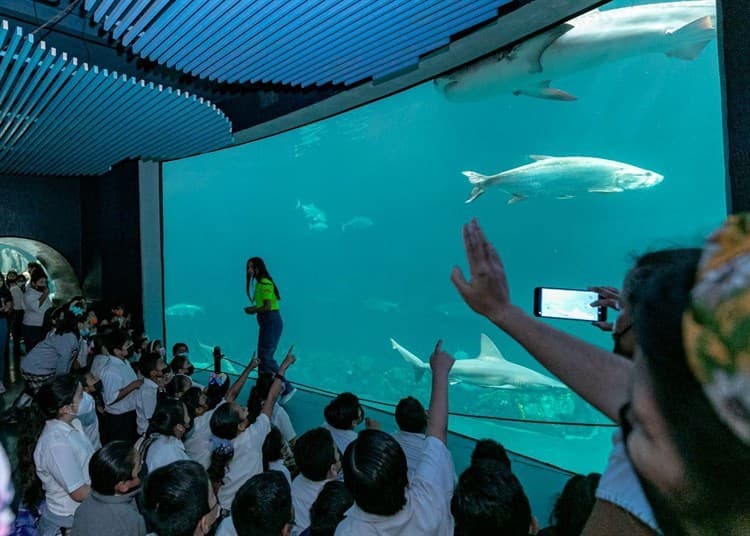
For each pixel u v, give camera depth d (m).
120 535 2.45
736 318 0.41
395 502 2.05
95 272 13.41
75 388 3.28
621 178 11.69
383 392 22.89
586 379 1.05
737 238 0.48
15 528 3.01
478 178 12.56
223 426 3.60
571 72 9.19
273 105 8.56
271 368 7.80
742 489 0.45
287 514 2.16
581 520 2.04
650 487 0.54
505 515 1.84
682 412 0.47
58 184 13.53
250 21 5.05
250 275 7.88
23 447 3.19
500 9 5.16
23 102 6.98
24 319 9.70
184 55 5.85
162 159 11.30
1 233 12.80
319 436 2.96
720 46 2.90
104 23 5.25
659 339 0.50
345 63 6.29
